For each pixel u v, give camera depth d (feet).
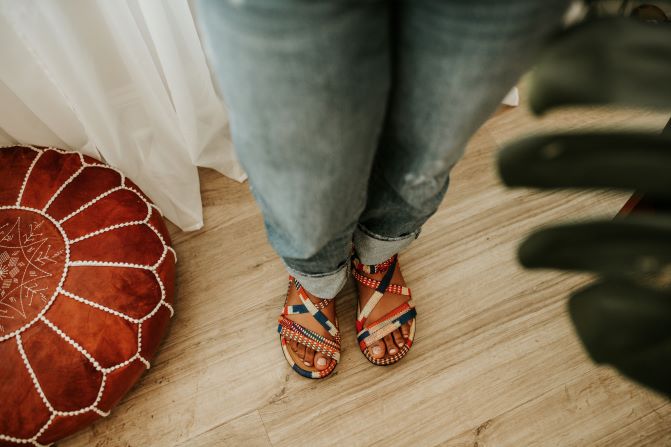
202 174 3.83
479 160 3.81
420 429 3.11
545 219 3.60
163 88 2.97
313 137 1.43
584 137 0.85
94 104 2.79
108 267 2.84
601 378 3.18
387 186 2.09
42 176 2.98
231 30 1.19
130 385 2.92
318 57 1.21
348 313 3.41
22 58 2.66
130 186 3.13
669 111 0.77
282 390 3.21
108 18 2.45
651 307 0.94
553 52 0.84
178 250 3.60
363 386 3.21
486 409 3.14
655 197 0.88
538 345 3.28
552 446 3.04
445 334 3.33
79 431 3.01
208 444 3.10
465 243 3.57
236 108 1.43
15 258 2.78
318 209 1.74
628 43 0.80
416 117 1.61
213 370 3.26
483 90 1.42
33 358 2.63
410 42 1.37
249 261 3.56
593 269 0.92
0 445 2.64
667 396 0.93
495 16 1.18
